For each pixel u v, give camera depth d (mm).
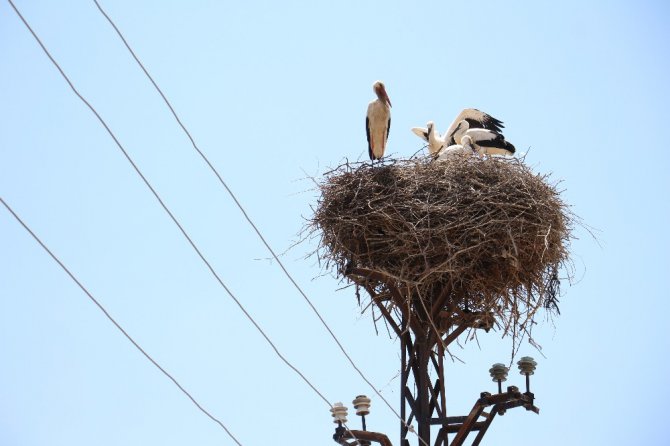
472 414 15000
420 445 15188
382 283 16750
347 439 14500
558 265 17078
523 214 16562
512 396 14891
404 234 16172
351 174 17266
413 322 15977
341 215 16891
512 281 16453
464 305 16938
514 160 17328
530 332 16312
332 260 17078
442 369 15688
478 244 16000
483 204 16438
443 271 15656
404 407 15703
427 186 16844
